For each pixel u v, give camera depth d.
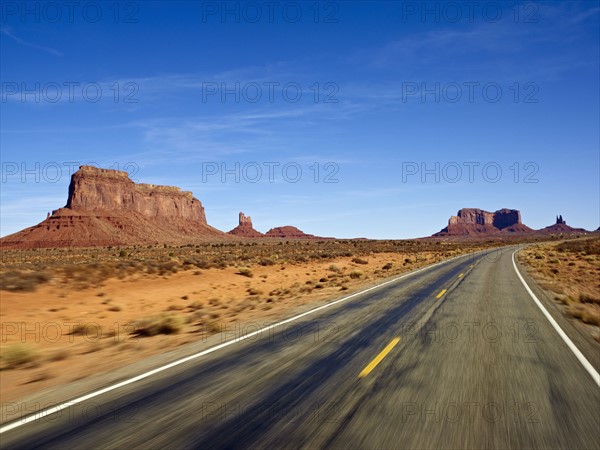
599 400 5.82
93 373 7.97
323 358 8.22
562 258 48.06
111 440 4.77
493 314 13.05
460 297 16.95
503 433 4.80
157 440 4.74
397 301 16.14
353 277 29.09
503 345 9.10
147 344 10.60
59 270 25.17
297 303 17.16
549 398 5.91
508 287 20.45
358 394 6.12
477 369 7.32
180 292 24.09
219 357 8.55
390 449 4.43
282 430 4.93
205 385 6.71
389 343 9.34
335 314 13.64
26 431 5.14
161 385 6.80
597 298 16.28
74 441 4.79
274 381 6.83
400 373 7.12
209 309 17.23
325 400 5.90
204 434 4.86
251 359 8.29
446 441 4.61
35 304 17.41
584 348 8.86
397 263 45.91
